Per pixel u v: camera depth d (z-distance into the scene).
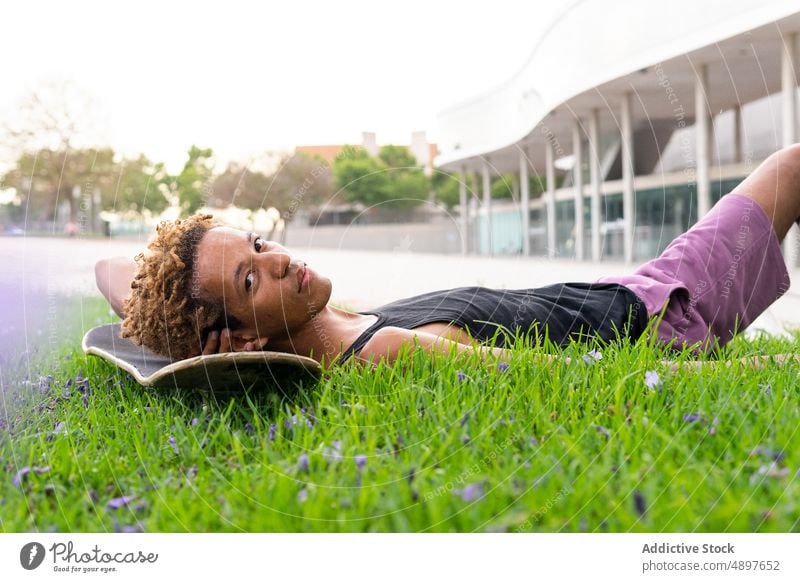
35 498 1.40
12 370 2.40
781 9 7.81
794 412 1.50
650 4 9.23
